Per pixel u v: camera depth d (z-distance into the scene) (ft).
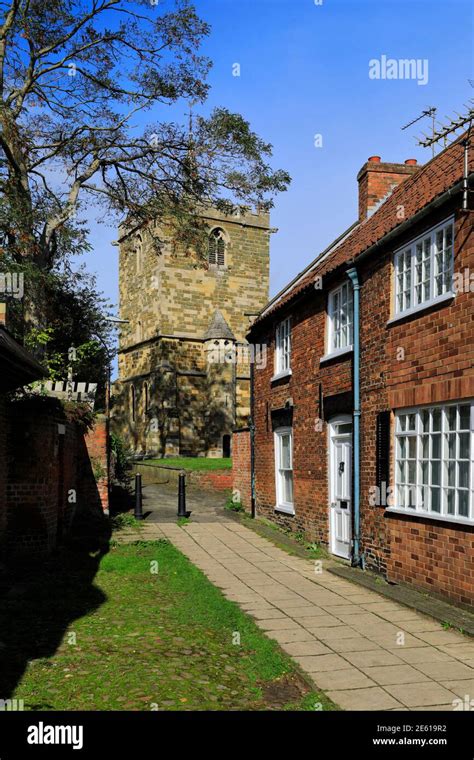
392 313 31.81
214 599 27.40
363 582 30.94
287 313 48.16
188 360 132.46
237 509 59.62
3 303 29.48
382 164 46.32
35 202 56.80
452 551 25.94
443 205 27.35
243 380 134.92
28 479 34.88
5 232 51.88
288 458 49.24
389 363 31.68
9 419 34.76
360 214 47.93
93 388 54.60
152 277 134.62
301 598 28.66
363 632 23.16
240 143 64.08
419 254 30.07
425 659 20.06
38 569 32.53
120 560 35.73
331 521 39.27
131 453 129.70
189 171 65.26
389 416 31.53
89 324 80.69
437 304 27.55
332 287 39.60
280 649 20.93
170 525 51.21
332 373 39.29
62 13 58.03
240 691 17.61
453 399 26.13
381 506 32.07
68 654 19.75
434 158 38.73
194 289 134.10
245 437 59.82
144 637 21.90
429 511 28.02
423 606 25.85
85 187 66.80
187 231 67.82
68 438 43.91
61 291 76.38
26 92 58.95
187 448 129.90
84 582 30.42
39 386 44.70
